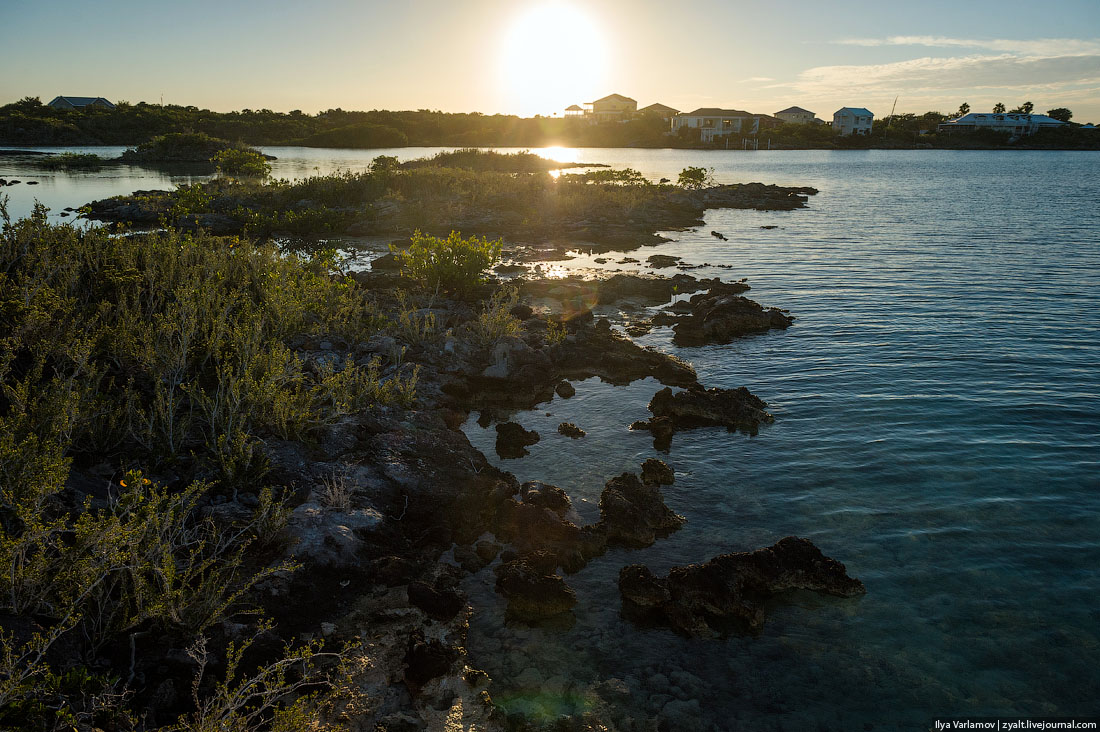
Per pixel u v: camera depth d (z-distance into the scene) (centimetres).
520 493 1037
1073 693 675
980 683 688
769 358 1655
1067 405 1344
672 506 1019
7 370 933
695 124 14662
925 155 12825
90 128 11319
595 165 8656
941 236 3394
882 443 1200
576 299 2180
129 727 549
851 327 1892
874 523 964
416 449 1070
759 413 1301
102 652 628
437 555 889
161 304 1383
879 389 1444
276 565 789
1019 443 1191
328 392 1133
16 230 1475
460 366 1503
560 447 1210
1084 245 3073
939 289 2297
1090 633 753
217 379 1172
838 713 654
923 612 791
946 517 975
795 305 2141
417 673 676
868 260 2828
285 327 1407
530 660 718
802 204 4894
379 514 901
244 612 694
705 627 770
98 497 805
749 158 11088
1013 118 16638
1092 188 5912
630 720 643
